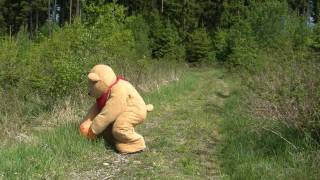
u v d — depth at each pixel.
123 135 8.27
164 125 10.87
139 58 19.36
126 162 7.84
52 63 11.82
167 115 12.28
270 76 10.96
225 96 17.58
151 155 8.24
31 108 10.62
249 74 16.34
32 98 10.95
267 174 6.61
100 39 14.16
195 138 9.70
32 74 11.25
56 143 8.14
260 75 12.90
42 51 12.82
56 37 13.49
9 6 52.38
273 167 6.93
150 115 11.95
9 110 9.94
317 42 16.25
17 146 7.80
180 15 56.50
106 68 8.70
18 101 10.33
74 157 7.76
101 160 7.85
